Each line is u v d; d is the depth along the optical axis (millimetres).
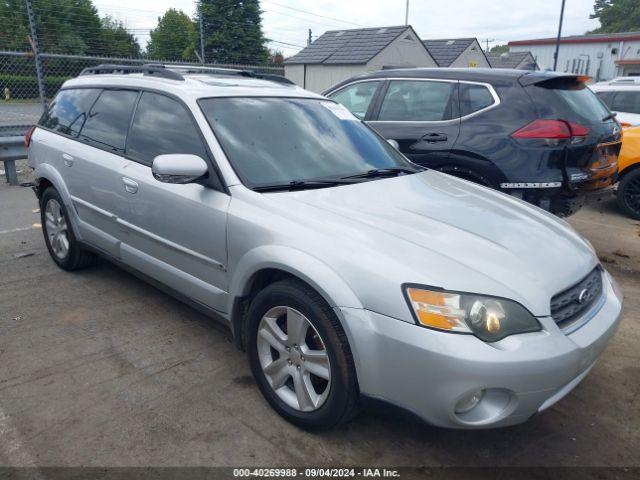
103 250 4230
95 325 3871
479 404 2350
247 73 4547
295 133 3588
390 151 4070
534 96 5145
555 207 5090
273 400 2908
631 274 5355
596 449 2801
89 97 4465
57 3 15258
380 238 2602
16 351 3492
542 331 2371
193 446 2684
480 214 3082
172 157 2996
